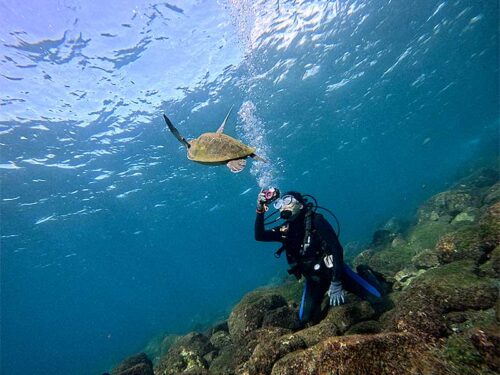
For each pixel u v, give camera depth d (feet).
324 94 65.57
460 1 50.93
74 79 38.60
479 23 61.26
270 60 47.34
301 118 73.00
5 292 151.23
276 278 69.72
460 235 17.43
